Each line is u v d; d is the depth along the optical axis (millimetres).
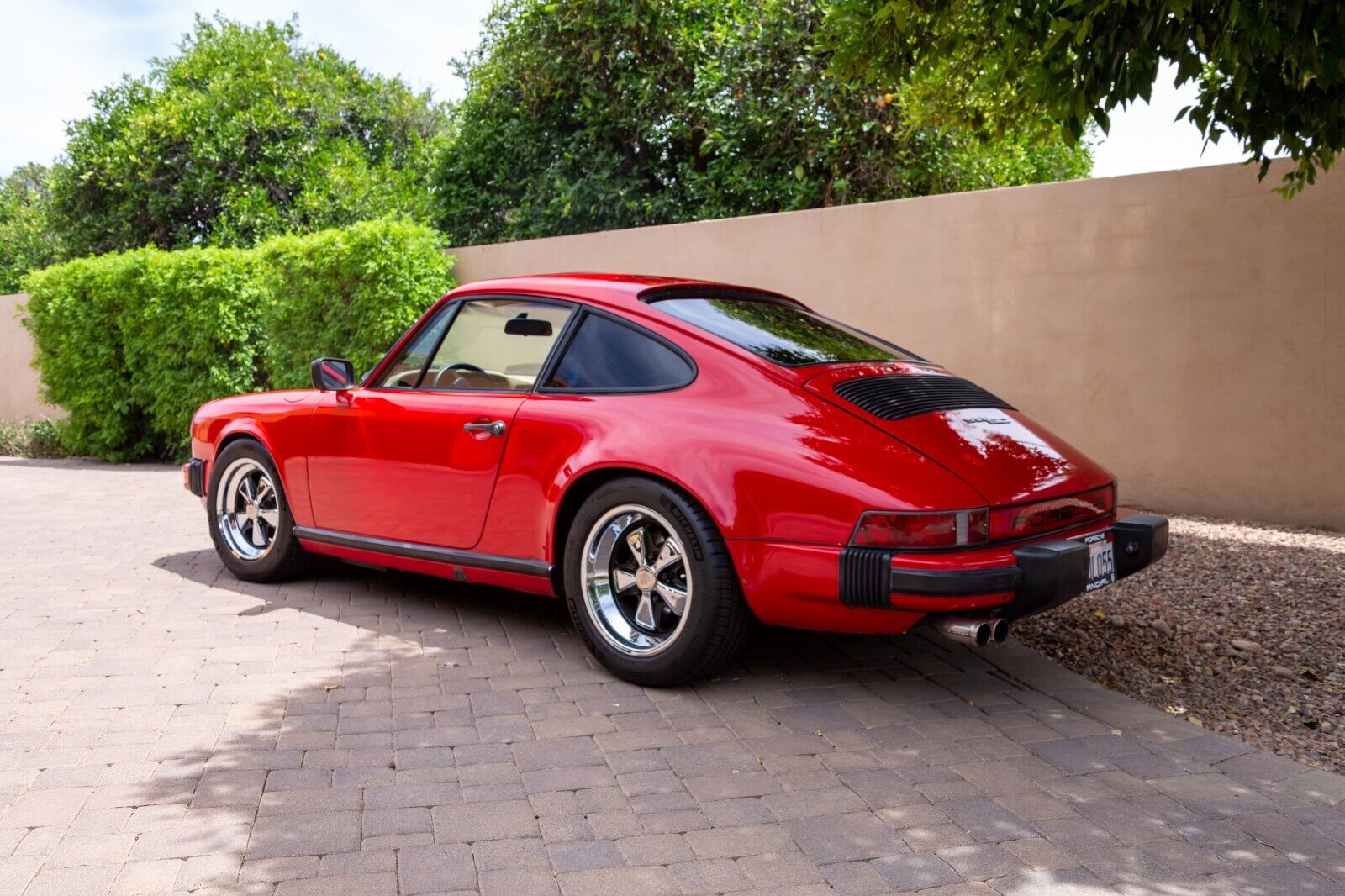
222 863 2557
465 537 4348
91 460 12508
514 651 4301
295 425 5035
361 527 4781
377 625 4680
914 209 8367
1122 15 4691
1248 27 4168
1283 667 4211
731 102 12117
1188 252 7367
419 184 17656
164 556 6180
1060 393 7902
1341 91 5016
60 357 12023
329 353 10344
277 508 5309
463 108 14891
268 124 16422
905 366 4277
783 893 2451
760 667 4125
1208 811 2900
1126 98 4930
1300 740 3482
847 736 3418
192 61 17594
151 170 16641
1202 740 3426
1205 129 5535
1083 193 7699
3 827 2736
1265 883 2516
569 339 4199
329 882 2480
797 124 11898
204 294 10992
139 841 2664
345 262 10078
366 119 17844
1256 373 7203
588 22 12406
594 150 13484
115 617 4785
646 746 3320
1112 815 2871
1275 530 6934
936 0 5742
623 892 2453
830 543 3359
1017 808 2912
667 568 3826
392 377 4789
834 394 3689
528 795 2963
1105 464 7770
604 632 3936
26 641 4391
